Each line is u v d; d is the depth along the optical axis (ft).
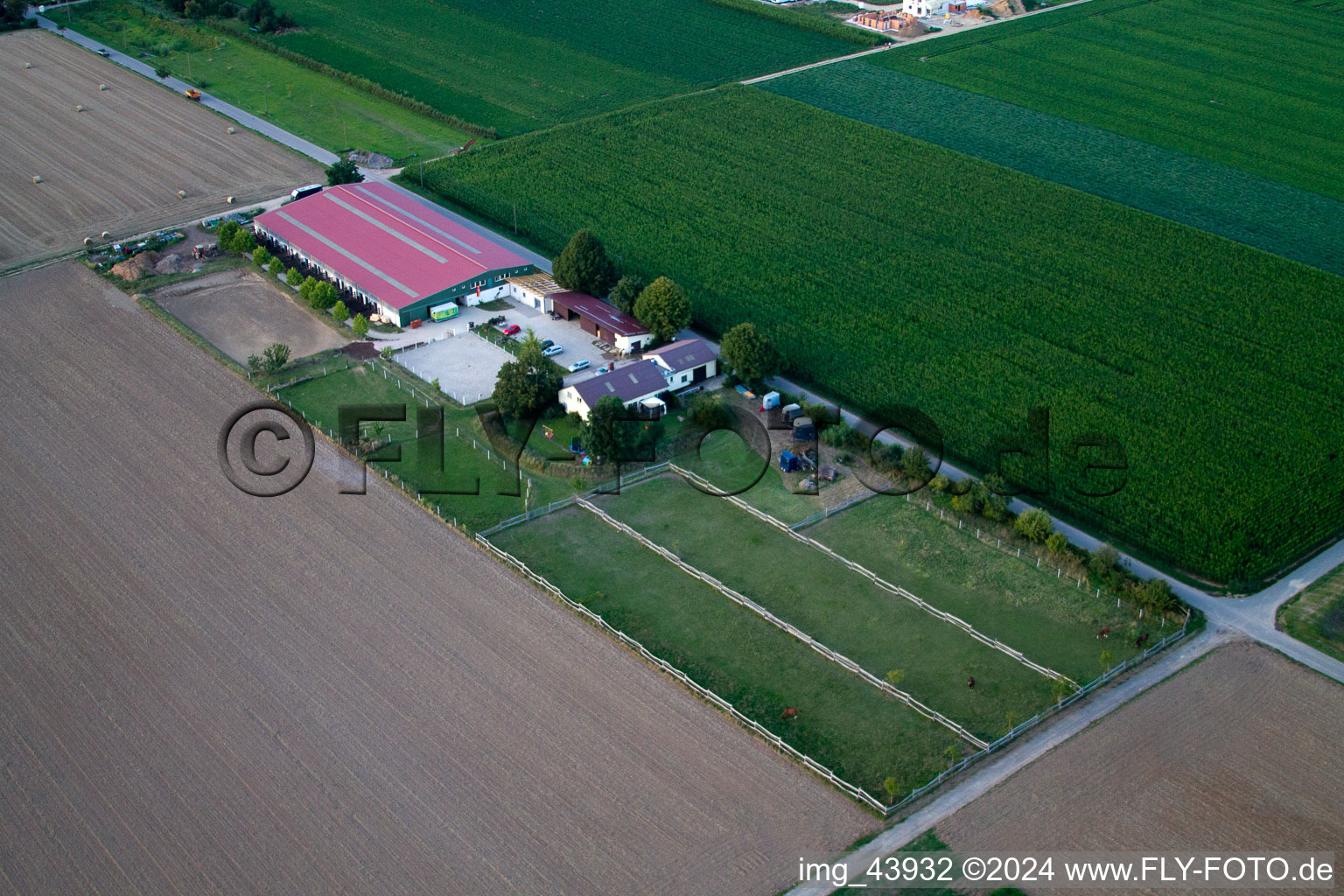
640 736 263.70
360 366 410.72
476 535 325.83
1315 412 388.16
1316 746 261.65
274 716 267.39
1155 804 247.50
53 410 380.99
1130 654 288.30
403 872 231.30
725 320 441.27
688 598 306.35
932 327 439.22
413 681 277.44
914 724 268.00
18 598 301.43
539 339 429.79
